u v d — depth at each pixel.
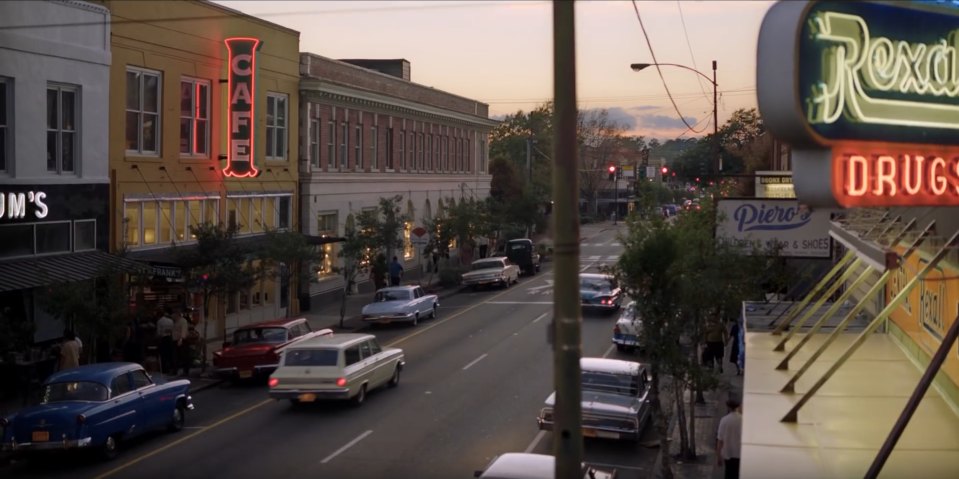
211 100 32.44
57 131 25.17
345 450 17.50
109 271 23.05
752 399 11.47
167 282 27.91
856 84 7.66
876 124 7.77
